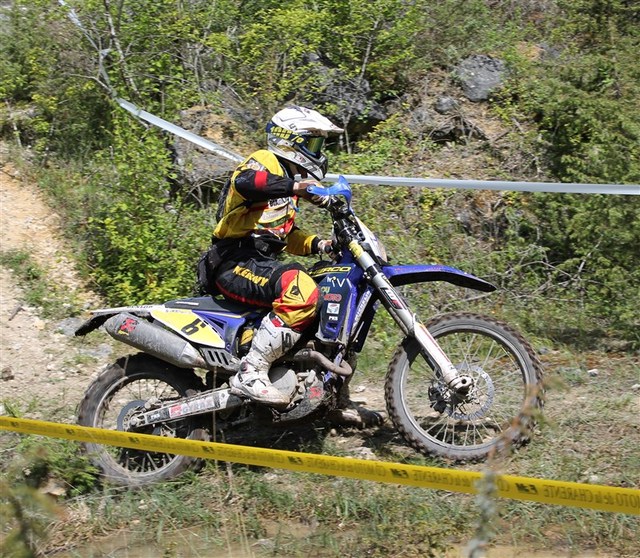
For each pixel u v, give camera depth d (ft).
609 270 21.11
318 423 16.30
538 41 31.04
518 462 14.10
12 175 25.41
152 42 26.25
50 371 19.61
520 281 22.74
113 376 15.02
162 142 23.03
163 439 13.03
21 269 22.39
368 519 12.81
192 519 13.33
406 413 14.58
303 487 13.96
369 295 14.52
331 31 27.35
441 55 28.60
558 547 11.98
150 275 21.74
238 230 14.83
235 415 15.28
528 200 24.21
